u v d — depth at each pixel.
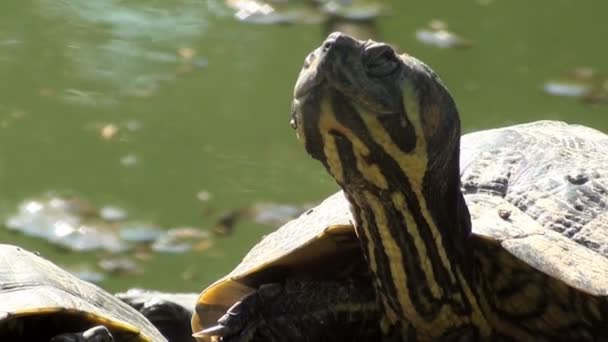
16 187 13.70
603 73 17.08
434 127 6.83
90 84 16.25
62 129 15.12
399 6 19.02
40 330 7.26
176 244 12.58
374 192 6.91
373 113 6.56
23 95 15.91
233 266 12.19
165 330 9.42
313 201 13.53
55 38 17.59
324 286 7.41
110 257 12.26
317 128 6.61
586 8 19.58
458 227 7.05
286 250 7.38
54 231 12.72
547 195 7.13
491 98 16.09
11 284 7.29
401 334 7.38
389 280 7.20
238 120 15.55
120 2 18.94
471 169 7.40
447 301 7.16
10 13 18.42
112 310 7.68
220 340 7.67
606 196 7.16
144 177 14.07
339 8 18.73
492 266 7.05
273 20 18.27
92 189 13.75
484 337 7.25
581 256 6.84
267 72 16.77
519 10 19.36
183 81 16.42
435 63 17.06
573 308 6.89
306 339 7.36
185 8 18.75
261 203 13.48
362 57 6.55
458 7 19.25
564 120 15.48
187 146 14.80
